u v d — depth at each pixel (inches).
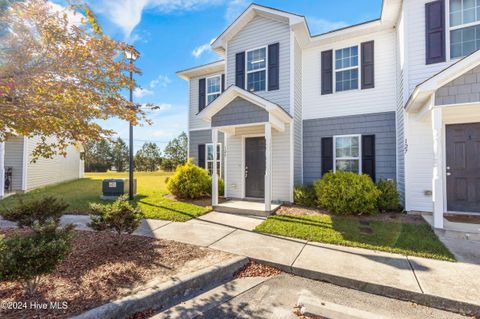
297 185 307.6
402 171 262.1
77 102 125.0
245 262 144.9
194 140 437.7
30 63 112.1
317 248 162.1
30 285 101.1
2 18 103.6
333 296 112.8
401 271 128.0
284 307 103.6
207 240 176.6
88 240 169.6
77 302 96.7
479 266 132.8
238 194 339.3
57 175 569.9
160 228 205.8
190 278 117.5
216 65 407.8
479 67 178.9
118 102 146.1
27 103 113.2
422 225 201.6
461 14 226.8
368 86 301.1
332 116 319.9
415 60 241.3
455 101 183.6
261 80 330.0
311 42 327.3
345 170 311.7
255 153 332.2
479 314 98.4
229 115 274.2
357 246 163.6
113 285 110.4
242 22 338.3
